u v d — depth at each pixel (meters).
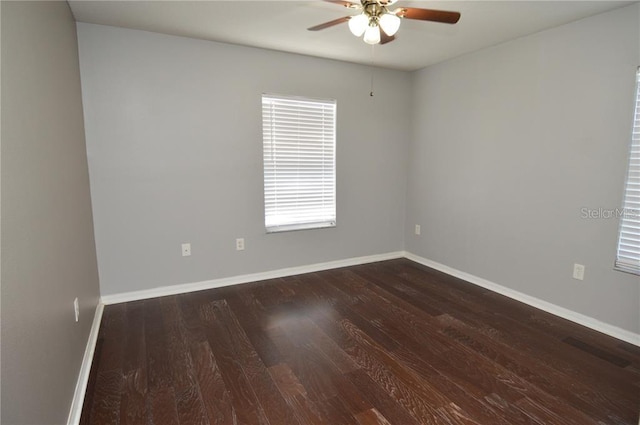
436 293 3.46
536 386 2.05
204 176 3.41
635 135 2.46
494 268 3.51
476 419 1.79
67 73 2.30
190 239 3.43
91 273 2.74
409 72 4.38
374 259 4.51
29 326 1.26
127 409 1.86
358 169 4.23
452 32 2.98
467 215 3.76
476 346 2.49
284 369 2.22
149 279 3.31
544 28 2.89
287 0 2.41
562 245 2.92
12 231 1.17
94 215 3.04
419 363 2.29
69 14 2.50
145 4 2.48
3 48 1.19
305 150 3.89
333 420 1.79
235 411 1.85
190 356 2.36
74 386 1.87
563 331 2.70
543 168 3.02
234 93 3.43
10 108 1.23
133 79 3.04
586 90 2.69
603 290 2.68
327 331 2.71
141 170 3.16
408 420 1.79
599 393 1.98
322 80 3.84
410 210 4.55
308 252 4.06
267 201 3.77
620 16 2.47
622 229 2.57
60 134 1.97
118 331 2.69
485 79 3.46
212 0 2.41
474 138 3.62
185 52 3.20
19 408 1.14
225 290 3.52
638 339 2.50
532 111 3.06
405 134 4.48
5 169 1.14
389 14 1.95
